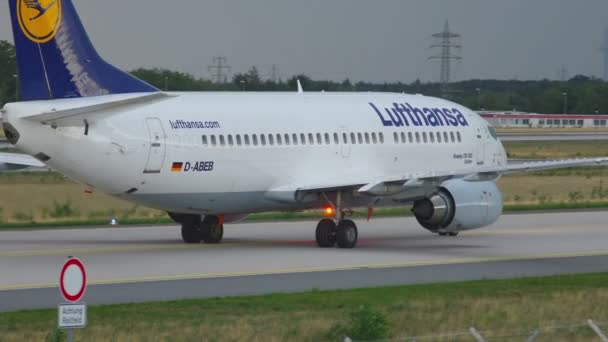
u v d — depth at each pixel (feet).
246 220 497.46
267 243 406.82
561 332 225.97
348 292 278.46
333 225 392.88
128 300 266.16
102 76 351.87
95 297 270.46
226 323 232.53
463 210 393.70
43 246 387.55
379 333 219.41
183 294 276.21
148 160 356.59
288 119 401.49
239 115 385.50
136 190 360.69
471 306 257.14
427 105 459.73
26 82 339.77
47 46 341.00
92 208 544.62
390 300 265.34
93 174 350.43
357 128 424.05
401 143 438.81
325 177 411.34
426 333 226.79
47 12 340.39
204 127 371.56
